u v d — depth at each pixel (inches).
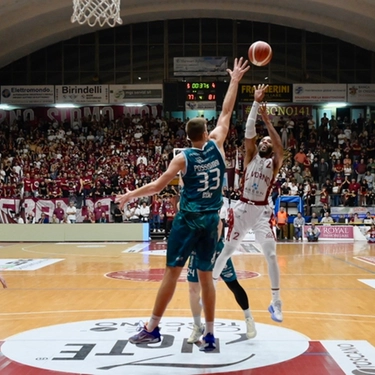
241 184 232.4
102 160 1130.7
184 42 1293.1
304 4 1187.3
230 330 241.8
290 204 997.8
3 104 1273.4
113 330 240.5
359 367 182.1
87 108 1294.3
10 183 1076.5
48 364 186.1
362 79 1289.4
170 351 202.8
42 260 617.0
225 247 221.8
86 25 1257.4
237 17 1283.2
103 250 763.4
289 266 540.1
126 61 1295.5
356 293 360.8
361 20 1182.9
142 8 1241.4
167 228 965.8
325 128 1222.3
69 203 999.6
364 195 1023.6
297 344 214.4
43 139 1212.5
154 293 362.9
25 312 292.4
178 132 1218.0
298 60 1295.5
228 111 210.8
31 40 1242.6
